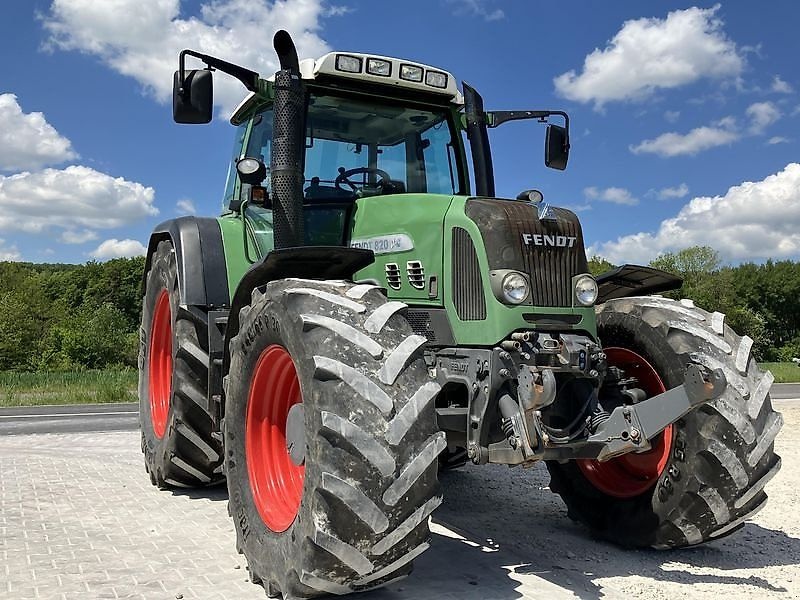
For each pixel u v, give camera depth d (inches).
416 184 192.7
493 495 218.7
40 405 583.8
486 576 140.0
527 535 173.8
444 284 153.9
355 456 107.9
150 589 127.8
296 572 115.0
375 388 111.3
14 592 124.8
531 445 132.0
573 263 150.6
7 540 156.5
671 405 133.1
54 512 182.4
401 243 162.2
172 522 175.2
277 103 165.9
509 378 137.7
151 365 238.7
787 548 163.8
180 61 163.9
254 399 144.3
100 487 214.1
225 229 207.3
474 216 150.1
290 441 130.3
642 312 166.7
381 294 129.8
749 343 153.7
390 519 108.1
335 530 108.0
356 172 185.0
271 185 168.1
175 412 196.7
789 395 709.9
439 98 194.2
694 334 155.3
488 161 201.5
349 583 112.7
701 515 147.6
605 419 141.9
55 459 260.4
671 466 151.5
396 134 192.1
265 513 135.0
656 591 133.6
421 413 112.7
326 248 136.8
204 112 164.1
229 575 136.9
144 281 248.8
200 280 195.9
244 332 143.8
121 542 156.9
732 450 142.1
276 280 142.8
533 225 148.2
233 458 146.9
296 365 121.0
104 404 593.3
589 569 147.4
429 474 111.1
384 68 181.2
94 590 126.5
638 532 159.2
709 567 149.8
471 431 140.9
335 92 183.6
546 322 144.3
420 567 145.3
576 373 142.8
